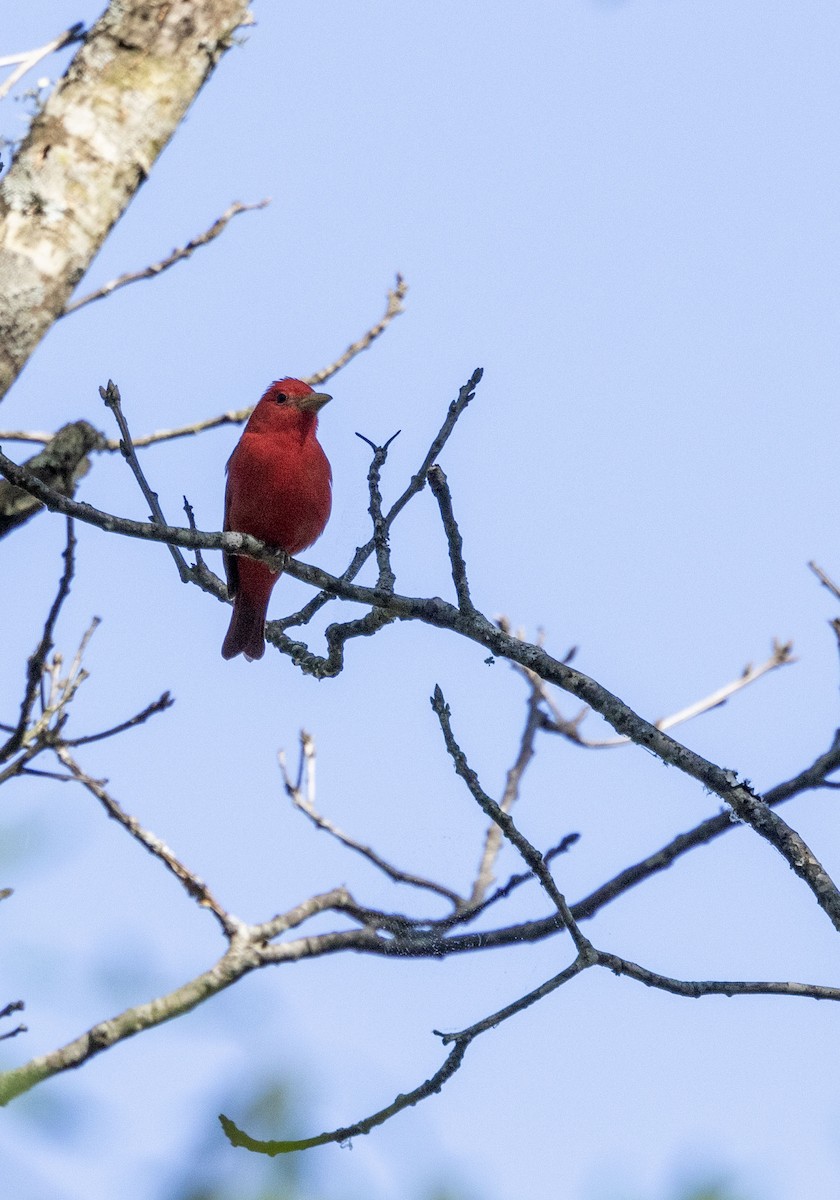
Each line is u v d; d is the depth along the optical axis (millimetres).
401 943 10688
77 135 10703
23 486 7871
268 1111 5926
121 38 11047
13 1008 6668
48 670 9914
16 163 10641
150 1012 10023
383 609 8938
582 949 7461
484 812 7570
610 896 10312
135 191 10859
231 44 11289
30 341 10188
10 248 10312
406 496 9078
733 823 10188
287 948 10625
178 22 11125
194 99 11172
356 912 11180
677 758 8203
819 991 7477
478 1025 7117
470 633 8711
